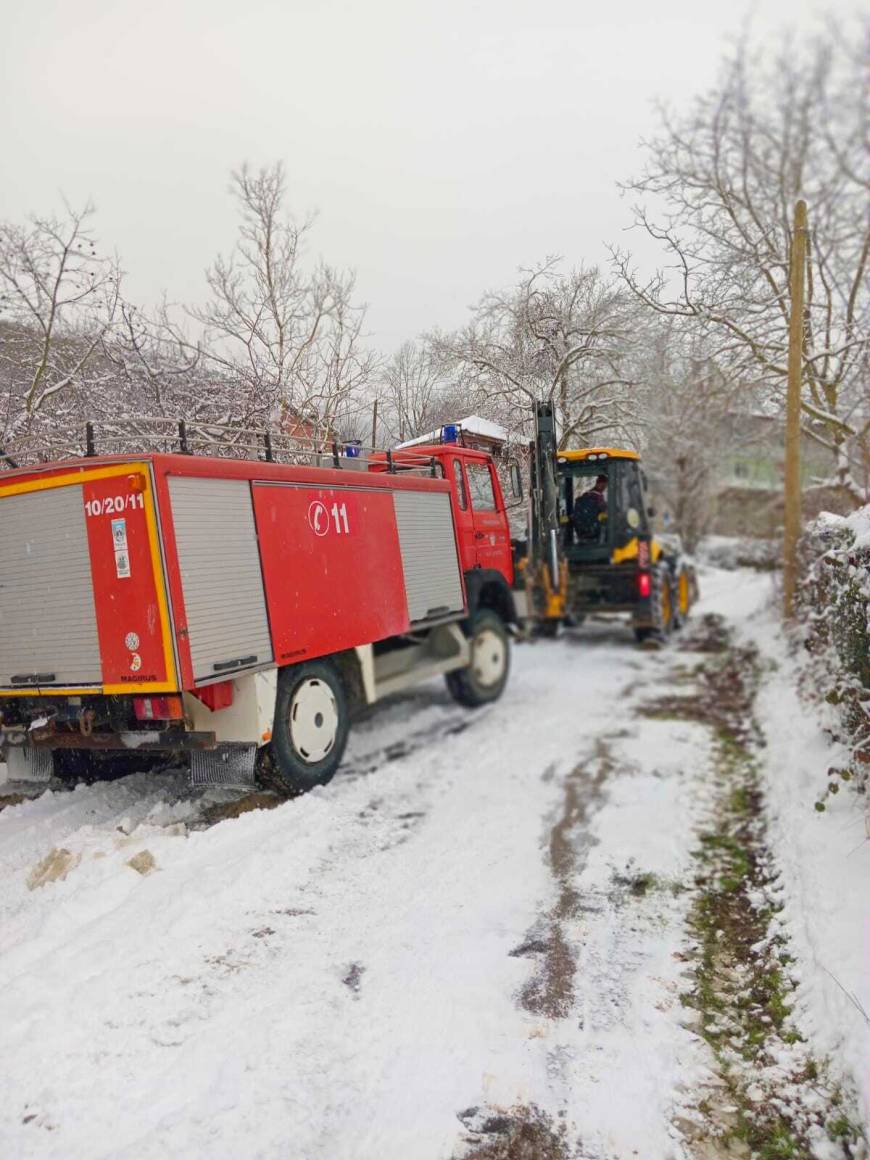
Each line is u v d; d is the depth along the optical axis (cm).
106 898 413
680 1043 315
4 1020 315
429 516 742
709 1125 274
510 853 487
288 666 576
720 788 601
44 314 715
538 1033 318
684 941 390
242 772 530
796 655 858
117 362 738
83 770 605
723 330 891
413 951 376
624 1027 323
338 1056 302
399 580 688
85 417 713
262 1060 298
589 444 963
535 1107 278
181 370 745
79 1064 296
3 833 514
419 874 459
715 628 1355
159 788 596
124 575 479
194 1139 262
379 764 669
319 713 602
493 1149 260
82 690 500
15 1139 263
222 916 405
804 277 753
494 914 412
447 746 717
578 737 736
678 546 1387
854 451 927
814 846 442
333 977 354
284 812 539
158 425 705
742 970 368
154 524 468
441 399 824
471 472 819
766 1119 277
